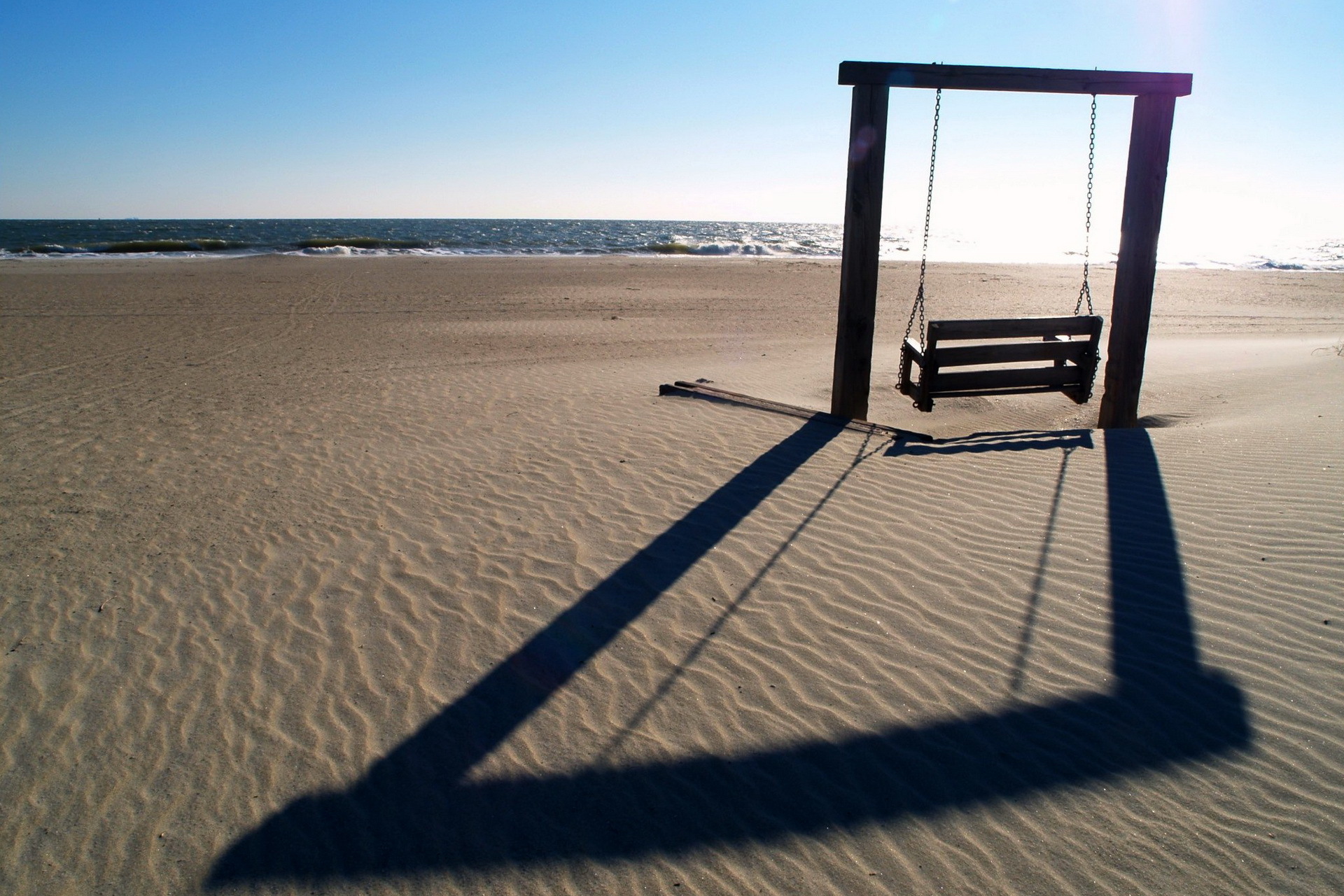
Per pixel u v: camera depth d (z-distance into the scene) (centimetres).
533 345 1658
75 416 1050
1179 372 1295
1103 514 629
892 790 370
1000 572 552
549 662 473
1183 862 327
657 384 1205
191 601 553
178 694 452
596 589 554
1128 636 471
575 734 412
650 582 560
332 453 873
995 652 466
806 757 392
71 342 1650
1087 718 409
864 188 886
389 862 338
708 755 396
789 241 8469
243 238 6712
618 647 486
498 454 853
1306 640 451
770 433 895
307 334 1780
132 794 380
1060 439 834
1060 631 480
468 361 1454
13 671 476
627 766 390
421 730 418
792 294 2733
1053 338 1102
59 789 385
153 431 973
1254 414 912
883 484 720
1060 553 571
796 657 471
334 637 504
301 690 453
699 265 4059
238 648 495
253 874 334
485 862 338
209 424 1002
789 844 343
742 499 700
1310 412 863
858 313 922
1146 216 891
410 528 662
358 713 433
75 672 474
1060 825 348
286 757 402
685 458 813
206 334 1766
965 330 896
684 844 344
